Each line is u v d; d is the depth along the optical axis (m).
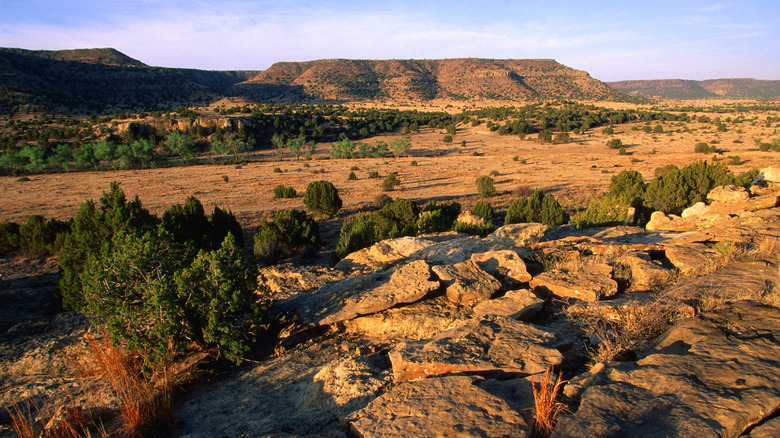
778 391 2.47
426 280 5.72
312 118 137.50
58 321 8.23
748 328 3.41
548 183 46.62
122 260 5.25
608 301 4.68
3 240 18.81
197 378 4.75
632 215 14.62
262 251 17.42
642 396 2.63
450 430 2.50
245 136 110.38
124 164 78.44
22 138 103.31
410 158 85.88
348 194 44.12
